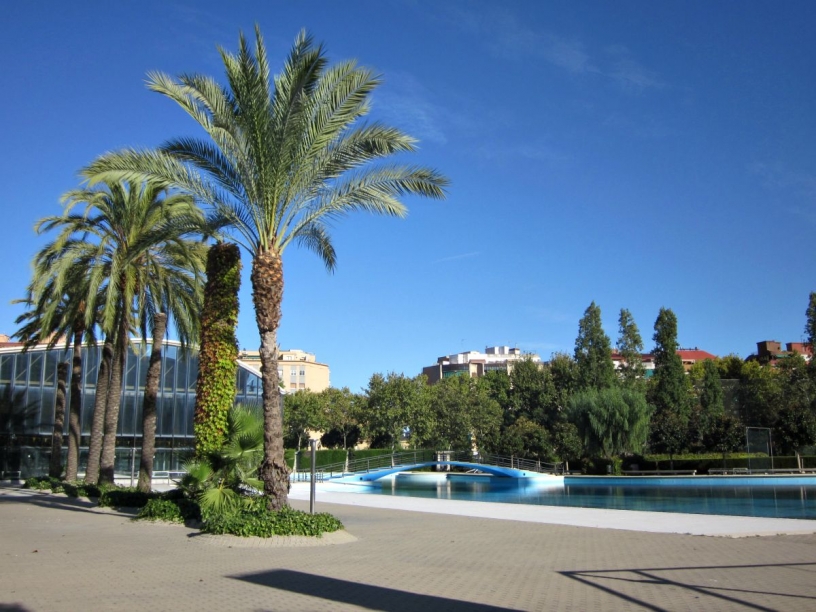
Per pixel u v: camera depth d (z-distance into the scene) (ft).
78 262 89.10
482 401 242.99
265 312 52.85
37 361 153.48
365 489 143.23
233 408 63.52
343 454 217.56
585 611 26.45
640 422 183.83
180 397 167.63
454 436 232.53
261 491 61.31
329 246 68.18
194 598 29.01
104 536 51.98
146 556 41.63
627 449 184.14
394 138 55.36
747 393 216.54
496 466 182.29
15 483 139.03
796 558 39.45
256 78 51.65
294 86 51.44
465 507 83.05
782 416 193.47
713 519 64.18
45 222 85.30
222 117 54.65
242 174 55.47
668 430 192.34
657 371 229.04
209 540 48.06
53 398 154.30
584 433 190.29
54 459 115.44
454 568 37.09
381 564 38.52
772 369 268.62
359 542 48.85
